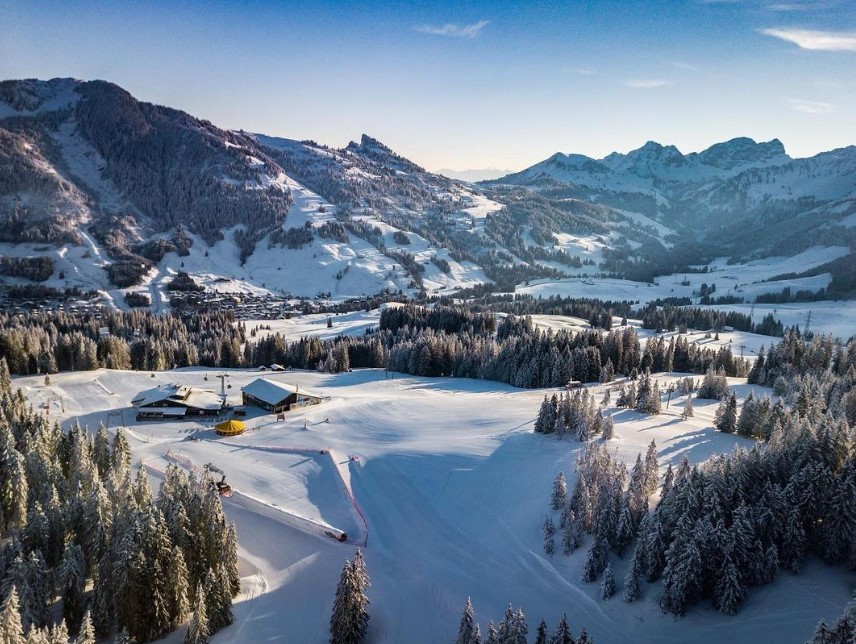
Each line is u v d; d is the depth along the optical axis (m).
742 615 45.12
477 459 79.44
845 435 53.28
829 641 33.69
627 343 152.50
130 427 99.69
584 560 54.69
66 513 55.00
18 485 58.84
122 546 47.00
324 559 60.31
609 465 60.78
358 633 47.06
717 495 50.06
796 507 48.28
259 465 83.25
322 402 116.12
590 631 46.81
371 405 111.44
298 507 71.12
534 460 76.50
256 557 60.84
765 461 54.19
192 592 51.78
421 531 64.88
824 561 48.47
